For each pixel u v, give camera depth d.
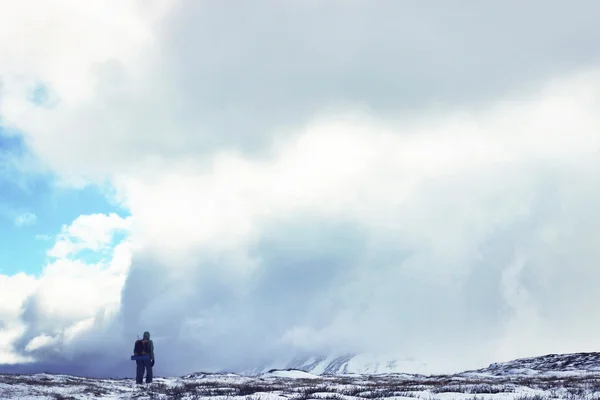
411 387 38.69
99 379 41.84
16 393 28.59
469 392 31.36
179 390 34.06
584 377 44.31
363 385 44.12
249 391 32.97
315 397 28.70
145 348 39.69
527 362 67.56
